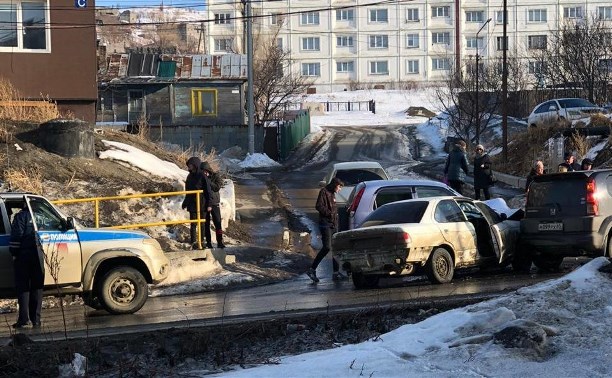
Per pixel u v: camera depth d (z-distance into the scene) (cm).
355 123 6944
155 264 1300
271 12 9431
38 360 806
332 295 1351
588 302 852
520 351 745
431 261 1391
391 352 777
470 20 9369
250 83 4100
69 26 2948
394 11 9494
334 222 1585
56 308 1391
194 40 12525
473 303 1001
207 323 1000
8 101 2477
